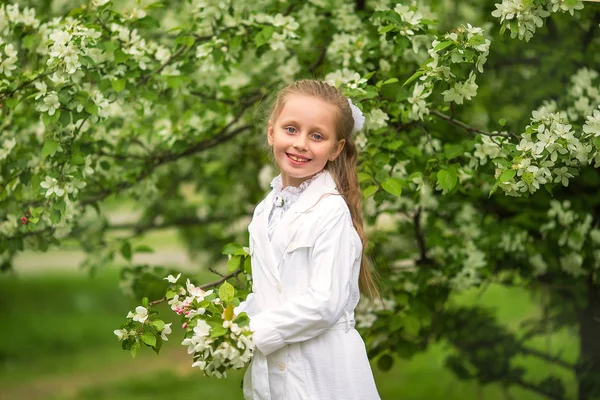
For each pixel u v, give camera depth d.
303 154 2.11
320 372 2.02
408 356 3.32
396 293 3.35
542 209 3.64
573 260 3.46
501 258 3.62
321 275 1.99
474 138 2.76
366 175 2.72
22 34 3.03
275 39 3.01
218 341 1.90
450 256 3.54
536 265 3.63
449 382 5.94
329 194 2.11
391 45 3.00
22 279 10.40
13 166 3.00
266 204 2.22
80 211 3.52
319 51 3.59
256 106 3.50
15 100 2.72
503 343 4.05
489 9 3.86
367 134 2.81
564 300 3.90
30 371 6.45
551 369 4.87
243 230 4.62
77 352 7.08
